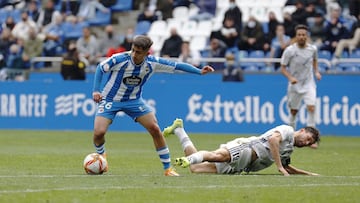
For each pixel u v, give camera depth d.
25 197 31.03
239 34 87.19
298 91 63.09
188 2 96.50
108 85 40.16
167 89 81.50
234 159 40.44
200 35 93.69
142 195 31.92
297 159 53.69
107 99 40.44
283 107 78.12
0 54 91.56
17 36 94.69
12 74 88.50
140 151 59.59
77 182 35.88
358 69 82.50
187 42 85.69
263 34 86.06
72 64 84.69
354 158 54.69
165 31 95.12
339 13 86.69
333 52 85.44
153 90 82.00
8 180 36.69
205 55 90.69
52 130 84.31
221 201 30.69
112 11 99.38
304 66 62.66
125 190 33.19
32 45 92.00
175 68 40.28
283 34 85.31
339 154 58.16
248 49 86.31
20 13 102.00
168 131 42.62
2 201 30.05
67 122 84.75
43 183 35.47
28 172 42.09
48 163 48.69
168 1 95.88
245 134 78.88
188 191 33.16
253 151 40.50
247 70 82.00
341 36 85.19
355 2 87.25
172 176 39.09
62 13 98.81
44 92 85.50
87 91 84.06
